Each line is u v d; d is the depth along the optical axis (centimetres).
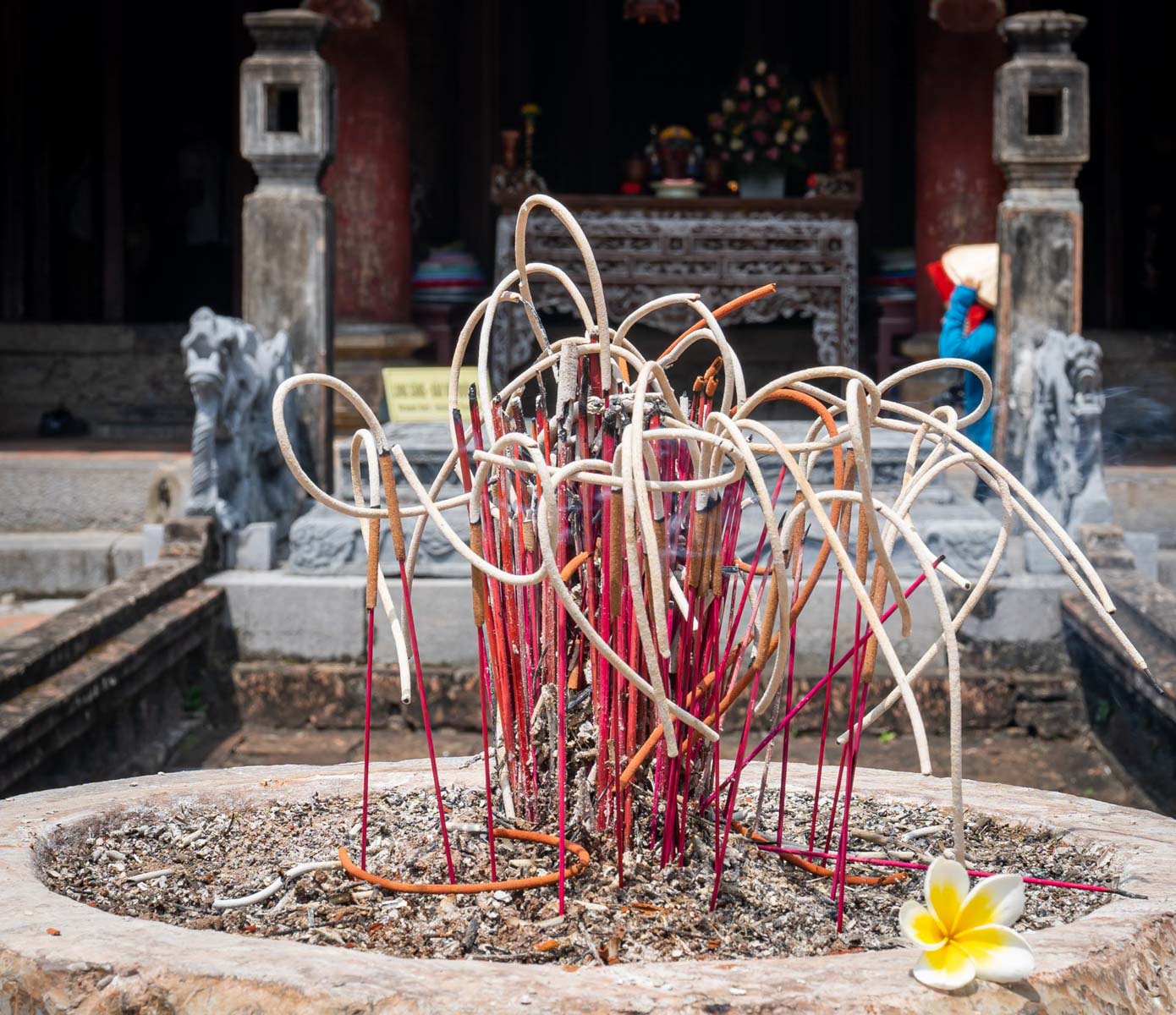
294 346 741
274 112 746
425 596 611
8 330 1277
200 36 1438
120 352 1278
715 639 189
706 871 189
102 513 827
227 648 627
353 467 193
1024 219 730
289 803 227
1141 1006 148
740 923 177
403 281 1099
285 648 624
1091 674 584
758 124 1106
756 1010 135
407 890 184
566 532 188
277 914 182
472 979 141
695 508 182
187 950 149
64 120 1415
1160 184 1387
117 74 1399
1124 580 598
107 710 505
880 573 183
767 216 1058
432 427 686
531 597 194
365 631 620
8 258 1388
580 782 190
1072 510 658
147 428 1258
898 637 598
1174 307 1395
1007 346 730
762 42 1435
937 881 146
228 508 660
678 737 186
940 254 1084
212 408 650
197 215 1446
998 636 608
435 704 609
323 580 631
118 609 546
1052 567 627
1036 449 677
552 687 194
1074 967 146
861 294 1274
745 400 176
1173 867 188
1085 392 648
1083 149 728
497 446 169
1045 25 731
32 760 439
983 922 145
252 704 613
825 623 592
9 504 827
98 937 153
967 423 184
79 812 215
